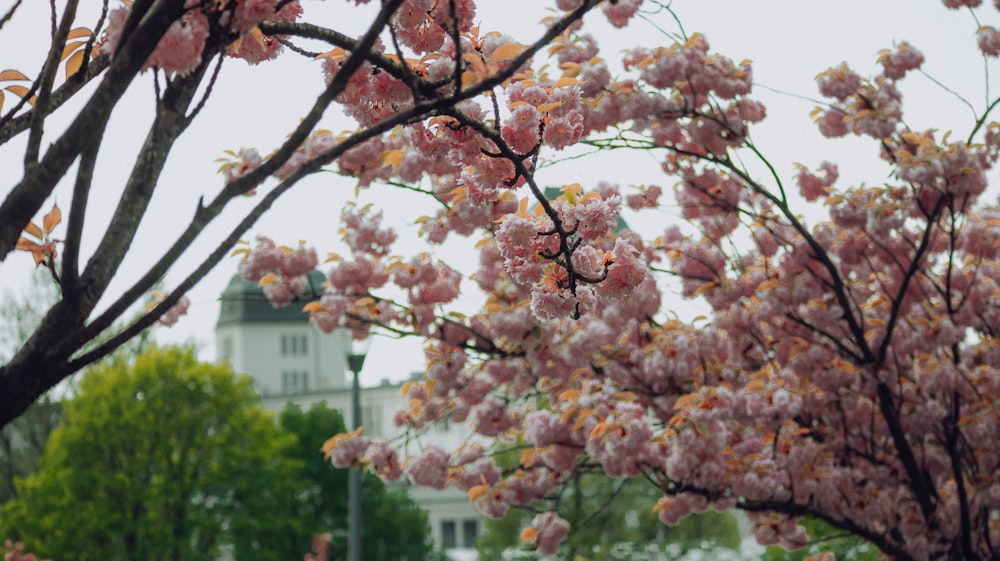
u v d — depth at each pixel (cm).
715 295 900
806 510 850
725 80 812
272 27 321
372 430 7581
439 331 866
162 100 296
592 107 810
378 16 285
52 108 321
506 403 919
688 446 778
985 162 873
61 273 281
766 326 930
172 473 3750
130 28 278
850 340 903
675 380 867
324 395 7900
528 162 417
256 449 3900
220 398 3847
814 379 892
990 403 895
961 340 945
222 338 9275
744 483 798
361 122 404
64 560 3500
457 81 314
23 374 279
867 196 866
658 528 3089
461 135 393
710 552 3127
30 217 267
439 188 808
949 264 883
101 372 3862
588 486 2830
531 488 882
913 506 911
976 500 936
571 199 419
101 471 3644
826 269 944
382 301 895
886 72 865
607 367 864
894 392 907
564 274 418
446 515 7175
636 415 770
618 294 421
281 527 3922
